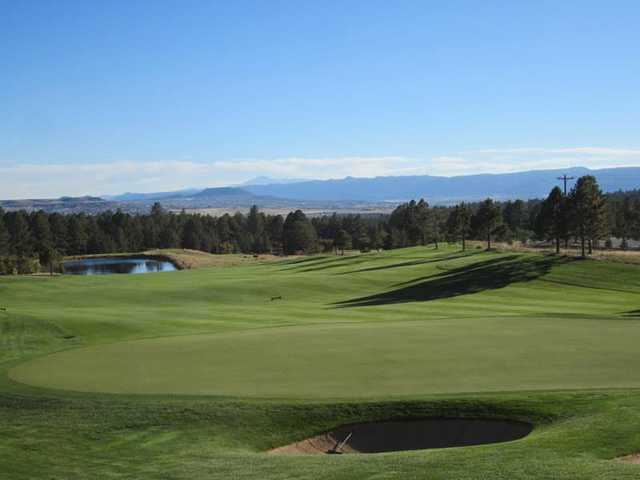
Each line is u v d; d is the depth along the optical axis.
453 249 114.31
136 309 47.75
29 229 171.25
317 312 45.03
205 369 23.25
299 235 176.75
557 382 19.78
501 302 53.75
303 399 18.84
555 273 69.19
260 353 25.77
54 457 15.89
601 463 12.87
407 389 19.52
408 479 12.78
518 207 159.50
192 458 15.52
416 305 50.75
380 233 165.75
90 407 19.16
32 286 72.81
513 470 12.68
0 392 21.12
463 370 21.69
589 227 79.44
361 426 17.48
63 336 34.19
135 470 14.83
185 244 191.62
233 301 60.34
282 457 15.42
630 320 32.66
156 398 19.59
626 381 19.69
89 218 197.88
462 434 16.88
